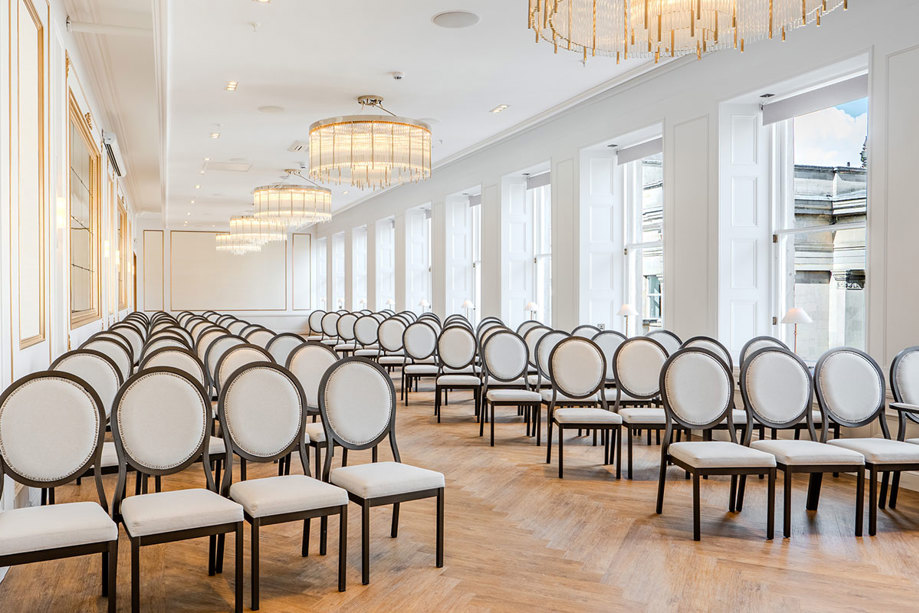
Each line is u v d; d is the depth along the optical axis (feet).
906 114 17.22
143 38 21.47
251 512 9.91
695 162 24.25
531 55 22.76
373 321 36.22
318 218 35.45
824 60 19.48
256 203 34.96
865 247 19.36
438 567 11.62
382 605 10.17
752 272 23.43
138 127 32.76
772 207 23.38
